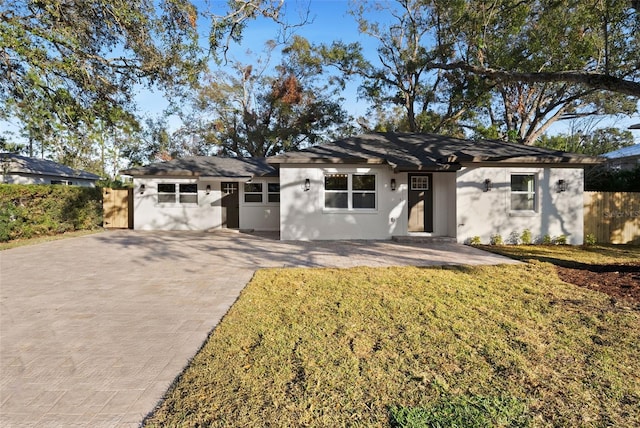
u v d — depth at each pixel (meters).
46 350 3.77
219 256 9.55
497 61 16.11
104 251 10.45
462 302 5.27
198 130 31.64
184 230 16.89
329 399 2.81
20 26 9.52
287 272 7.40
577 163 11.88
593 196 12.75
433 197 12.90
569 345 3.76
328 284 6.37
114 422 2.54
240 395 2.88
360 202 12.75
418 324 4.39
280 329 4.25
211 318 4.73
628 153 21.16
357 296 5.61
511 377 3.12
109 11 10.16
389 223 12.71
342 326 4.34
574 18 11.02
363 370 3.26
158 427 2.49
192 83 12.62
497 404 2.71
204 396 2.86
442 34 18.33
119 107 12.50
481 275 7.04
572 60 14.57
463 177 11.92
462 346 3.75
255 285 6.34
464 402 2.74
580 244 12.07
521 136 23.59
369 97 27.06
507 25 13.39
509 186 11.99
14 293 5.97
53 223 14.38
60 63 10.05
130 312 4.98
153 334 4.20
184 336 4.14
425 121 24.27
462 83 18.81
